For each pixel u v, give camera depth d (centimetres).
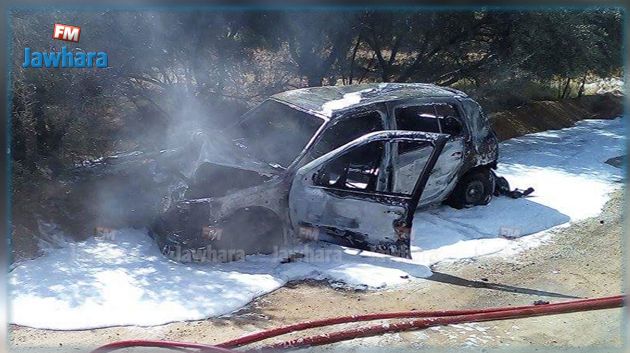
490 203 841
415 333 520
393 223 642
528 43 1245
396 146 711
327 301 579
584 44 1262
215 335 509
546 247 720
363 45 1276
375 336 512
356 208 649
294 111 738
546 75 1314
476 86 1316
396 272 639
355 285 611
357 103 722
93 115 868
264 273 628
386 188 711
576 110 1609
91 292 560
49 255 630
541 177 987
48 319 516
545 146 1226
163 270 615
